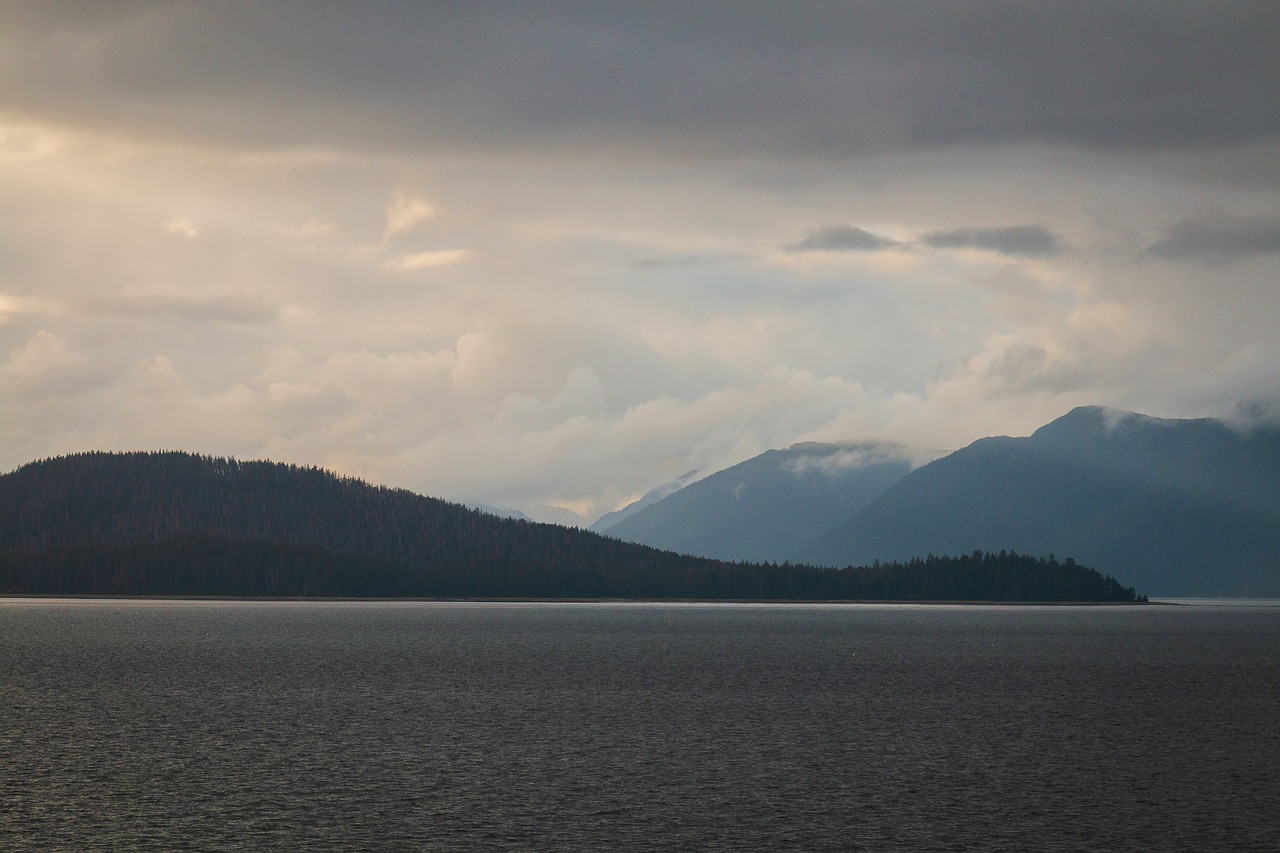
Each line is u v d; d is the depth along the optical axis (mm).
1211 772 80812
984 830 65562
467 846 61906
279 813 67562
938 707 113438
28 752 84125
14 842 61625
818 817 67938
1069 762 84125
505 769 79938
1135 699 121375
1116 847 62688
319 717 102625
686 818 67500
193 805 69125
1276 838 64375
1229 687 134250
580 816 67750
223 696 117312
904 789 74938
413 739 91312
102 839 62250
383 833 63875
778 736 94438
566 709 109625
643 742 91000
